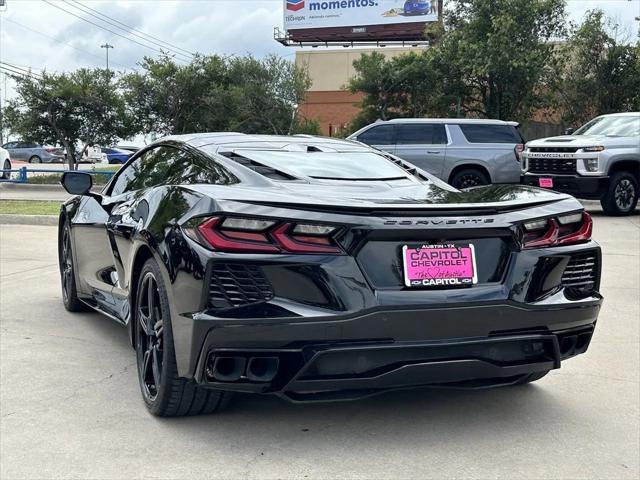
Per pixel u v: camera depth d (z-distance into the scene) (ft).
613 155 45.37
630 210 46.70
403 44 146.92
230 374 10.24
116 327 18.39
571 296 11.46
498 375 11.02
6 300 21.47
